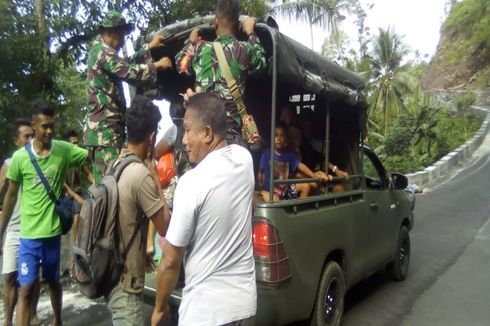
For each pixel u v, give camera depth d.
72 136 5.89
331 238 4.25
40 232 4.06
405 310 5.39
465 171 20.48
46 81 8.11
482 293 5.97
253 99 5.29
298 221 3.79
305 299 3.81
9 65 7.58
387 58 32.34
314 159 5.52
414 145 24.23
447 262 7.45
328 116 4.60
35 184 4.03
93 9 8.08
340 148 5.41
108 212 2.90
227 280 2.33
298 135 4.91
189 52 4.12
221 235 2.32
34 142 4.09
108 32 4.14
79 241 2.90
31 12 7.82
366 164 5.92
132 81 4.13
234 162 2.42
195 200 2.29
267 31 3.83
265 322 3.46
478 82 47.38
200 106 2.46
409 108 30.22
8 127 7.16
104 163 4.13
